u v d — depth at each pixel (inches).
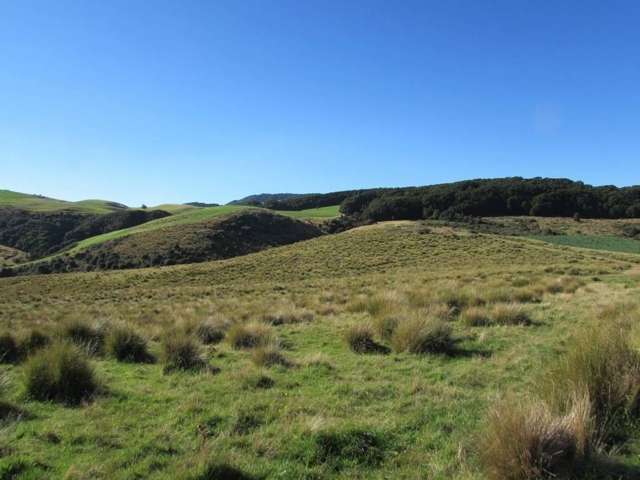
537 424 161.5
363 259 1999.3
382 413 229.9
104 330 429.1
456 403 240.4
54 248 4242.1
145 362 360.8
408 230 2618.1
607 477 153.9
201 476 169.5
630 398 197.6
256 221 3971.5
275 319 563.8
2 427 219.0
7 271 3107.8
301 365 330.3
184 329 468.1
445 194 3981.3
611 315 428.5
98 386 275.9
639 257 1694.1
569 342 340.5
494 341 384.5
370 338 391.9
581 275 1087.0
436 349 357.4
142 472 176.6
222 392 272.4
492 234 2581.2
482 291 666.8
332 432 199.3
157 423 227.6
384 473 174.1
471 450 183.8
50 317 797.2
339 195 6658.5
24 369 281.9
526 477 151.2
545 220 3174.2
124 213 5467.5
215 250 3275.1
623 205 3309.5
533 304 580.1
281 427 213.6
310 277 1732.3
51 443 204.7
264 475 173.6
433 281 1056.8
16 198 6505.9
